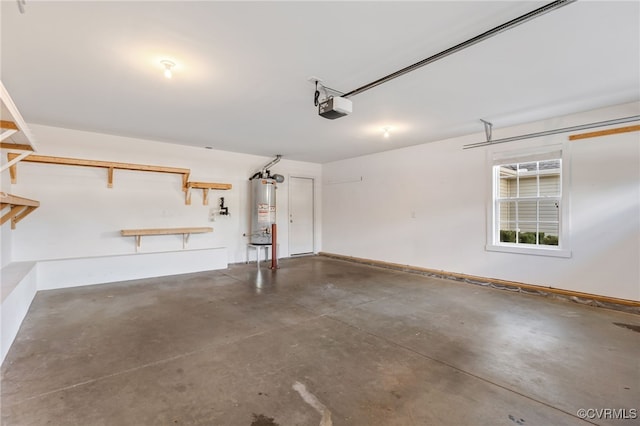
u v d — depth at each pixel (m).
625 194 3.69
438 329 3.09
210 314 3.50
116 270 5.02
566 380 2.14
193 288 4.65
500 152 4.75
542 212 4.45
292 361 2.42
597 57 2.58
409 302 4.01
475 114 4.07
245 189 6.84
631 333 2.98
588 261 3.95
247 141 5.62
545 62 2.67
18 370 2.24
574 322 3.28
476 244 5.06
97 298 4.07
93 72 2.85
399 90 3.27
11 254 4.33
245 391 2.01
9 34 2.21
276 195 7.37
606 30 2.18
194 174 6.09
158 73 2.87
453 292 4.50
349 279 5.34
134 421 1.71
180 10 1.95
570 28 2.16
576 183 4.04
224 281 5.13
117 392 1.98
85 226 4.97
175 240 5.89
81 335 2.88
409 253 6.06
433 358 2.47
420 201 5.88
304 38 2.29
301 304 3.90
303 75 2.91
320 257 7.83
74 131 4.85
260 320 3.32
